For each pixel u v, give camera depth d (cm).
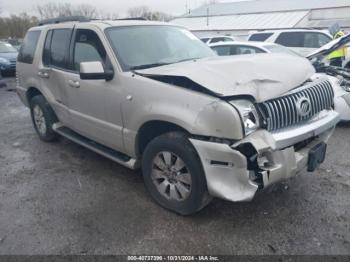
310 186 359
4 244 279
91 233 289
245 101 255
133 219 308
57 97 451
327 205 321
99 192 362
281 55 358
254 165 255
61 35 434
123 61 339
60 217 316
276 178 260
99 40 359
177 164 295
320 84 322
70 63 411
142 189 365
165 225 297
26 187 380
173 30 421
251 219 302
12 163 453
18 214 323
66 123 453
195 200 287
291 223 295
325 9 3023
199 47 417
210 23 3619
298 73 304
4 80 1349
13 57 1472
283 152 261
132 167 345
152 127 321
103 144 391
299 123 289
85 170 421
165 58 366
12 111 789
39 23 527
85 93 379
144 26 395
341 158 435
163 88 288
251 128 254
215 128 254
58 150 496
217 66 297
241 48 852
